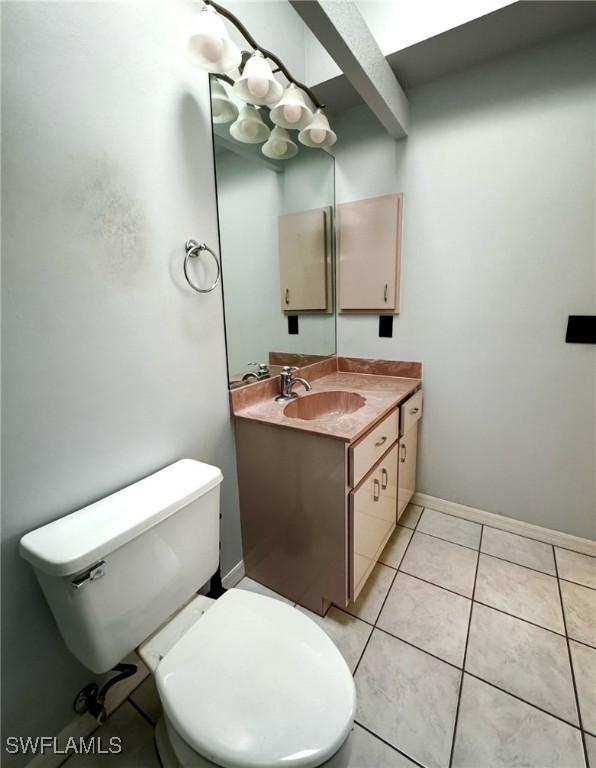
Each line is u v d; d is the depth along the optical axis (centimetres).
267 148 151
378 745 100
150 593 93
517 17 127
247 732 70
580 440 163
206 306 128
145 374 108
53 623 93
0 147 73
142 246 103
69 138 84
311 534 135
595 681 115
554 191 148
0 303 76
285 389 164
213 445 138
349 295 207
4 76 72
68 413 90
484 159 159
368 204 190
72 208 86
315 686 79
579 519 170
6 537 82
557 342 159
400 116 160
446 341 185
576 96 138
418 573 162
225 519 149
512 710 108
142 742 103
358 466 125
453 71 157
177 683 80
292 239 173
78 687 101
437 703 110
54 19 79
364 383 195
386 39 144
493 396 179
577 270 150
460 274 174
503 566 164
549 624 135
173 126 109
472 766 96
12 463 81
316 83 165
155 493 99
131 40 95
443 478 202
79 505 95
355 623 138
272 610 98
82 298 90
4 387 78
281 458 135
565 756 97
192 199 118
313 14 102
